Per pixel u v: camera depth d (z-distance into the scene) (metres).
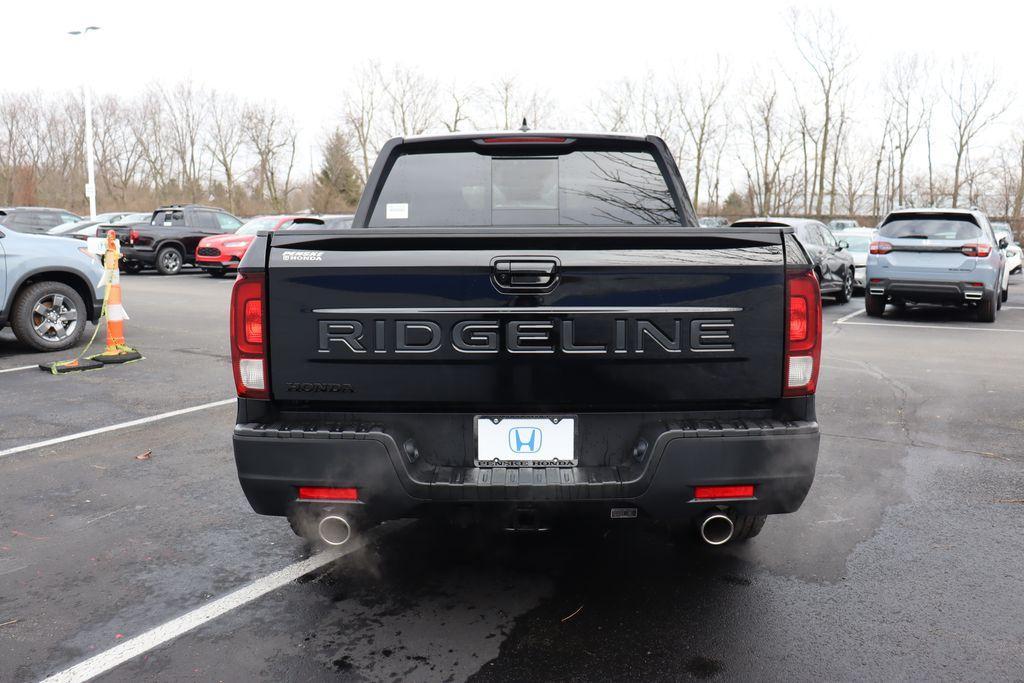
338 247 2.76
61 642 2.85
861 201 51.97
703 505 2.80
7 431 5.68
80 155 66.94
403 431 2.85
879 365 8.45
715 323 2.76
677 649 2.78
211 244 20.12
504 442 2.84
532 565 3.48
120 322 8.62
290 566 3.48
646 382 2.78
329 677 2.62
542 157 3.83
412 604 3.13
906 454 5.18
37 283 8.98
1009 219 40.72
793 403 2.85
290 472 2.78
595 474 2.79
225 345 9.66
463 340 2.76
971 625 2.95
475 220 3.84
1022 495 4.38
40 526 3.93
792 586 3.27
